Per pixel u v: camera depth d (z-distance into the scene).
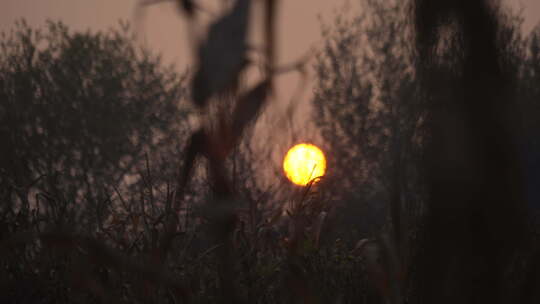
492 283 1.60
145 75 37.12
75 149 35.66
